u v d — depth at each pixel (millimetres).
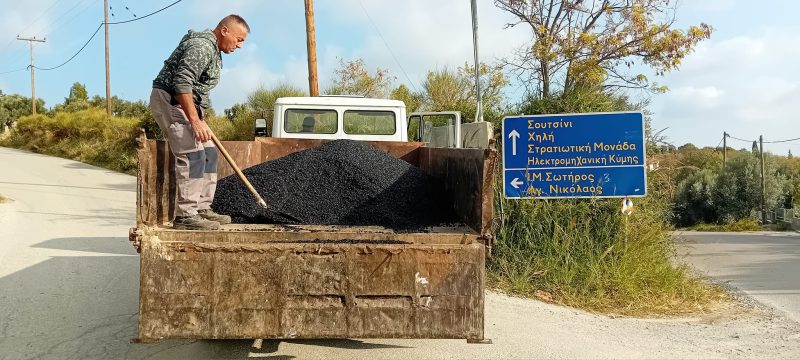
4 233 10898
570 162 8273
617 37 12992
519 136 8367
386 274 3895
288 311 3830
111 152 30984
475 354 5285
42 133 39688
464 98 17750
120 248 9633
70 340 5355
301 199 5488
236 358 5000
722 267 12242
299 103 9023
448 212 5758
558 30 13602
